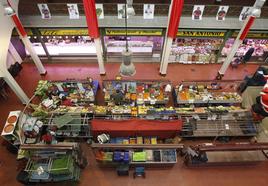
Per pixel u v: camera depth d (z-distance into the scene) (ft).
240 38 37.06
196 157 30.76
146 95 37.47
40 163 27.84
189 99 36.65
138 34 41.98
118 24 39.55
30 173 27.45
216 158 31.14
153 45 46.96
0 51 31.58
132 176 30.91
